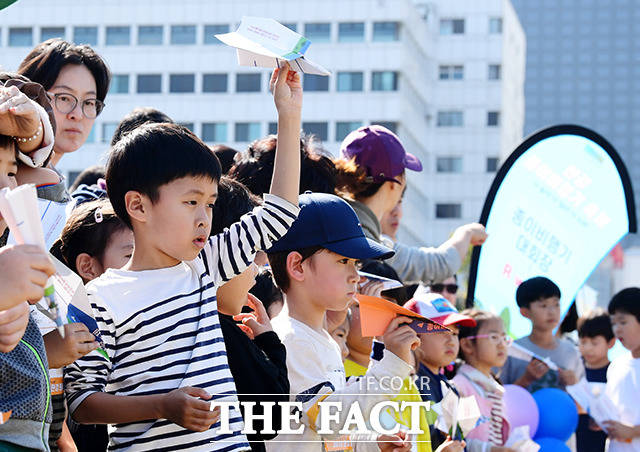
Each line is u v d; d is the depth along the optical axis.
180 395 2.69
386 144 5.04
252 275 3.36
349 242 3.56
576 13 170.75
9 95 2.55
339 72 55.00
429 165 66.31
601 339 7.57
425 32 61.91
